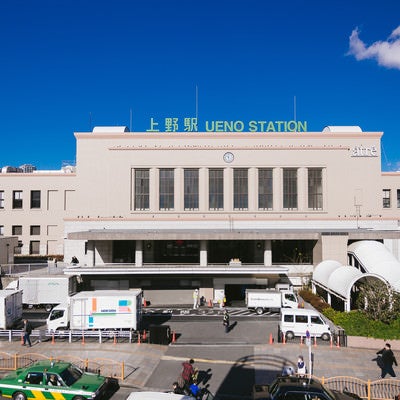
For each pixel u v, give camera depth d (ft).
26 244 225.56
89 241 164.14
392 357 79.51
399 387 74.69
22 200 227.81
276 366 85.10
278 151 178.19
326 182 177.27
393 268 124.47
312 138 178.70
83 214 177.17
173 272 150.10
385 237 156.15
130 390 73.61
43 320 126.00
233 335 109.60
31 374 68.18
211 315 134.82
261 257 171.22
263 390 64.80
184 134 178.70
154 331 101.19
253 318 129.90
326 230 167.02
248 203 177.17
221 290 156.35
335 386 74.38
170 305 154.71
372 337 97.14
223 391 73.41
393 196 218.59
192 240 172.96
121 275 157.48
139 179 179.32
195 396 68.23
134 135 179.42
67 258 174.60
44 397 66.74
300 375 72.84
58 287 139.95
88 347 96.89
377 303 105.09
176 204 176.76
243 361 88.33
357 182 177.78
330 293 133.08
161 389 74.33
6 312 111.24
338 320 105.91
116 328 107.55
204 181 177.47
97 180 178.29
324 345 99.09
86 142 179.93
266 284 157.38
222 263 171.53
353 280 115.24
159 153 178.60
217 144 178.50
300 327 103.91
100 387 68.54
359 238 156.25
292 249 171.94
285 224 175.22
